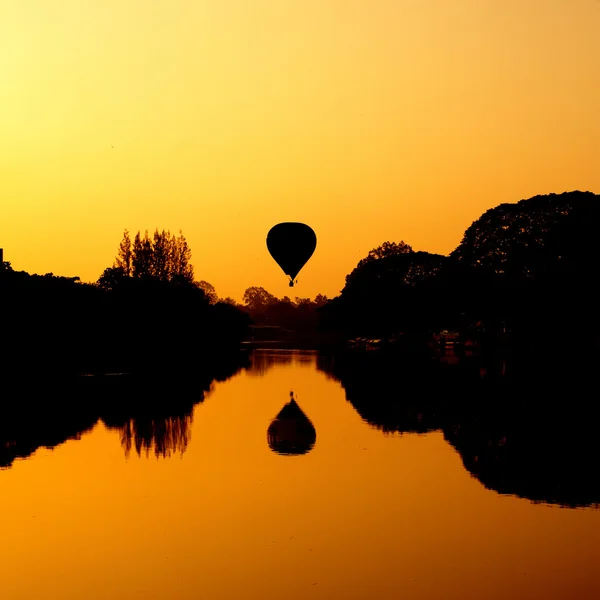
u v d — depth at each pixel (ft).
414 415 108.27
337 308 445.78
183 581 43.50
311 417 106.73
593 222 240.94
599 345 235.81
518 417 105.81
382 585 42.88
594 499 60.75
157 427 97.96
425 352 319.27
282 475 68.90
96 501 60.13
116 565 46.06
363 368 215.72
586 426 97.50
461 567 45.70
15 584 43.14
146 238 348.59
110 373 186.09
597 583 43.21
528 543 50.03
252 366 229.86
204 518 55.47
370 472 70.03
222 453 79.36
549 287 236.02
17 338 203.21
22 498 61.05
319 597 41.27
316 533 52.06
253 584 43.06
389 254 474.49
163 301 301.84
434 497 61.21
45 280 246.88
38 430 95.30
